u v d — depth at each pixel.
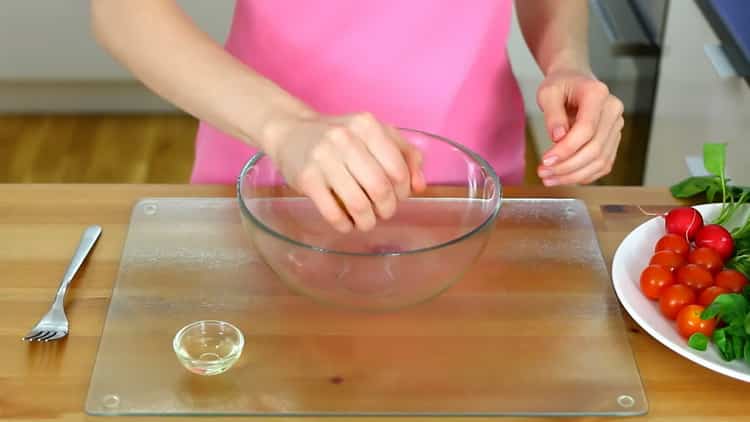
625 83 2.11
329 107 1.46
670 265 1.19
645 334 1.16
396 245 1.22
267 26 1.41
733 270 1.18
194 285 1.20
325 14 1.40
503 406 1.08
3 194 1.30
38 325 1.14
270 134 1.13
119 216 1.29
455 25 1.42
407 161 1.13
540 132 2.73
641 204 1.33
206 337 1.12
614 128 1.23
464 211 1.26
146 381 1.09
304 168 1.07
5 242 1.24
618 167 2.23
